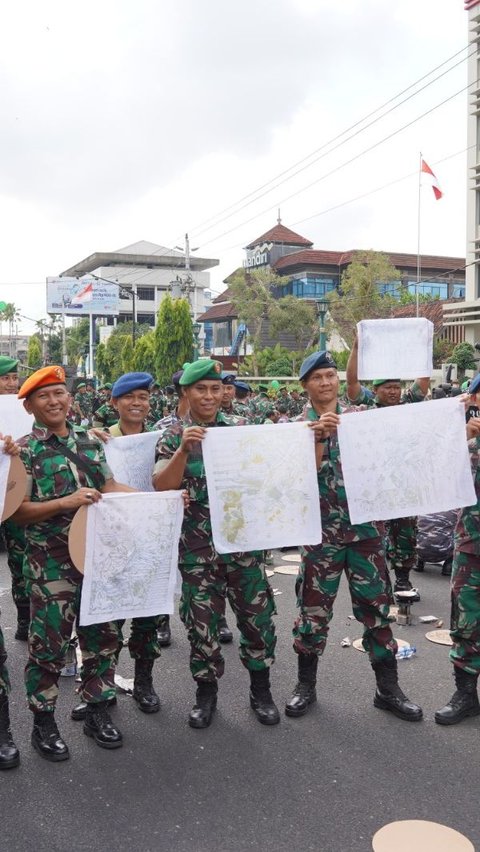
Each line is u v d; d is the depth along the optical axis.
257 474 4.07
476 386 4.27
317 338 44.84
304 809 3.36
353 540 4.23
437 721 4.21
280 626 6.14
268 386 19.48
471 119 32.78
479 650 4.23
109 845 3.11
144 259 92.75
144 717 4.39
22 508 3.75
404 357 5.27
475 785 3.55
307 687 4.47
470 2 31.16
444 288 57.91
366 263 40.09
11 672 5.16
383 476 4.21
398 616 6.06
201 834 3.18
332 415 4.13
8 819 3.30
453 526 7.63
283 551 9.29
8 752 3.74
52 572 3.80
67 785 3.59
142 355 46.12
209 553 4.10
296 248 59.53
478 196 32.94
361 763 3.77
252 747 3.97
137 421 5.29
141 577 3.92
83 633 3.98
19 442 3.90
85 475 3.93
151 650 4.50
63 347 76.19
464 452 4.21
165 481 4.05
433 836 3.14
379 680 4.40
